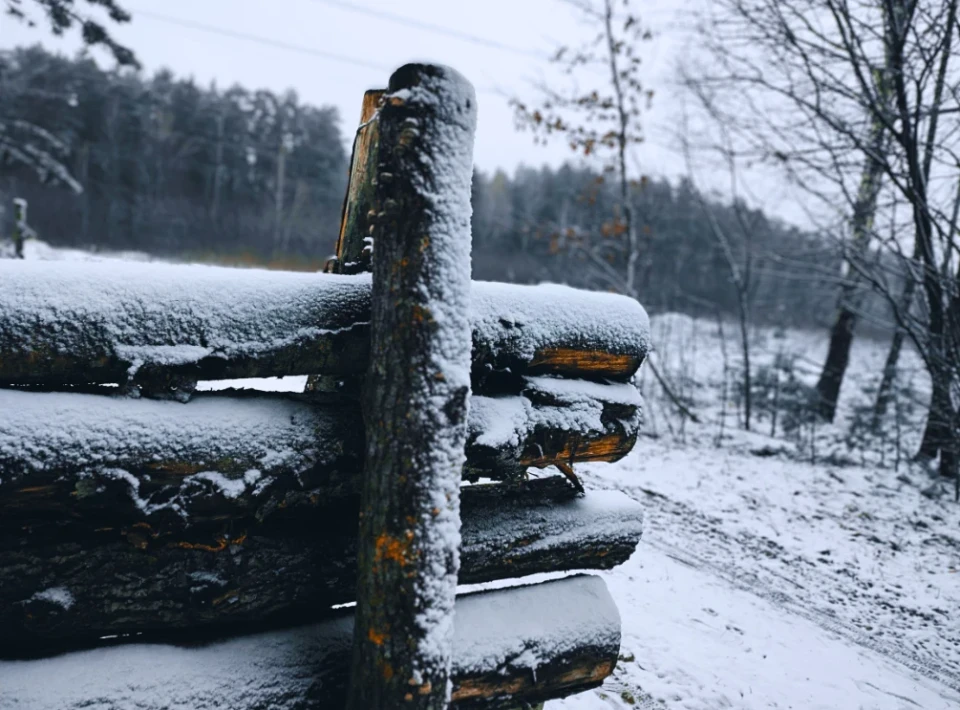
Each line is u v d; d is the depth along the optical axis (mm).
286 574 1865
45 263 1664
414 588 1661
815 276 8016
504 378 2271
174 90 44312
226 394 1894
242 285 1852
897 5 6738
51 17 6402
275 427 1825
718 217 14500
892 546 6352
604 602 2387
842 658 4266
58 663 1631
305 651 1913
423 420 1692
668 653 3939
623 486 7246
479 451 2057
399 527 1674
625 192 12031
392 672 1647
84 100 37750
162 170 40438
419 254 1734
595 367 2465
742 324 11336
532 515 2375
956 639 4758
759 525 6555
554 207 40281
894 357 10320
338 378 2146
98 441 1568
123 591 1650
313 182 46031
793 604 4988
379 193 1797
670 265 29156
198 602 1736
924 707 3809
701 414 12031
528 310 2277
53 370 1601
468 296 1817
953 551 6332
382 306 1763
